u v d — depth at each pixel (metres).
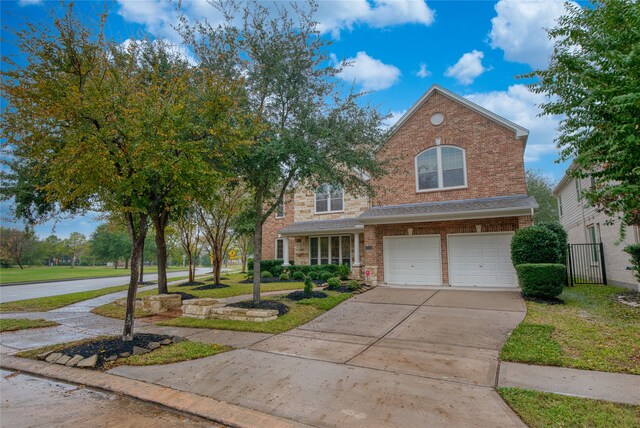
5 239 54.28
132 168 6.64
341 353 6.32
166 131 6.58
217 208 16.86
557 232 13.62
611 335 6.74
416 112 15.88
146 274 39.31
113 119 6.53
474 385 4.74
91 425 4.07
